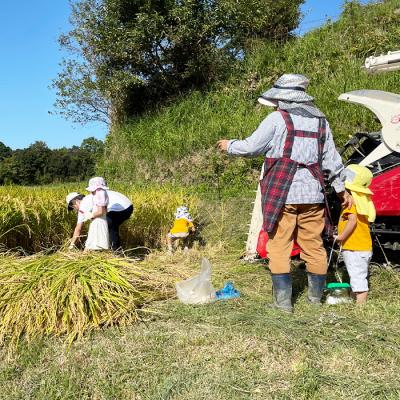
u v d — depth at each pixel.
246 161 11.10
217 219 9.02
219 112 13.51
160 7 14.72
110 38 14.70
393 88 11.05
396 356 3.47
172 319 4.32
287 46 14.95
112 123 16.56
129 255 7.75
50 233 7.18
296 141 4.29
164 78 15.50
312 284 4.62
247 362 3.52
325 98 11.55
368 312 4.34
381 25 13.98
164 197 8.57
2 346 4.01
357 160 6.11
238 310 4.44
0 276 4.54
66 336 4.06
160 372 3.46
